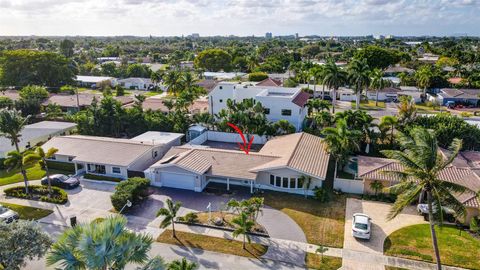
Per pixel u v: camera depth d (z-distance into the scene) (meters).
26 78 102.25
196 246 27.56
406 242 28.09
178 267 20.12
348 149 40.28
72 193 37.38
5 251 20.12
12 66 102.69
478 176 34.06
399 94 89.44
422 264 25.39
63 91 101.62
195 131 55.28
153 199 35.69
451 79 108.69
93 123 55.84
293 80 97.75
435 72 102.75
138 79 115.12
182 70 136.50
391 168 36.53
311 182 36.56
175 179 38.25
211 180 40.03
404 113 51.06
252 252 26.81
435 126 47.69
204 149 42.38
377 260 25.89
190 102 66.19
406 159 23.03
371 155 48.09
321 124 56.28
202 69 137.25
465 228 30.09
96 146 44.69
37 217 32.25
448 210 30.42
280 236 29.03
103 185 39.44
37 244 21.25
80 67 138.25
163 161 39.44
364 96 92.50
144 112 60.03
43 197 35.69
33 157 35.44
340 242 28.20
